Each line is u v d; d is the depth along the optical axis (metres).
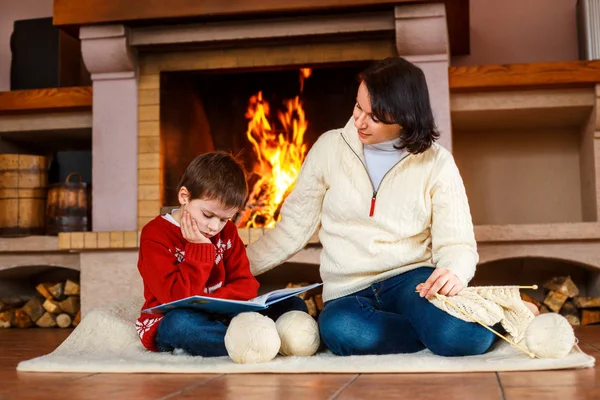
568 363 1.51
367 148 1.89
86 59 3.36
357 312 1.76
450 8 3.18
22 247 3.48
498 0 3.88
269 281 3.63
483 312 1.62
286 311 1.98
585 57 3.49
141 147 3.39
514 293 1.70
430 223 1.89
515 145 3.85
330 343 1.77
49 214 3.54
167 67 3.41
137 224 3.37
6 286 3.83
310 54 3.33
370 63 3.31
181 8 3.19
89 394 1.33
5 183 3.54
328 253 1.93
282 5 3.12
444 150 1.91
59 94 3.57
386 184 1.86
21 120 3.75
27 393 1.36
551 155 3.82
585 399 1.18
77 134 3.89
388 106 1.73
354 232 1.89
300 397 1.26
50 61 3.74
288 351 1.76
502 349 1.70
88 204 3.56
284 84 3.51
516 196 3.84
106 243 3.25
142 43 3.34
